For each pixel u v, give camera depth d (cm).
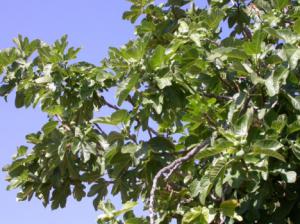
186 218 504
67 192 659
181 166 555
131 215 579
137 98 560
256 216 532
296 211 550
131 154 557
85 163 638
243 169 484
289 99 524
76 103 643
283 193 546
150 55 582
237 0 716
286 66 514
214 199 547
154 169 569
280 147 470
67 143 629
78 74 652
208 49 616
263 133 506
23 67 678
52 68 649
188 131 575
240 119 491
